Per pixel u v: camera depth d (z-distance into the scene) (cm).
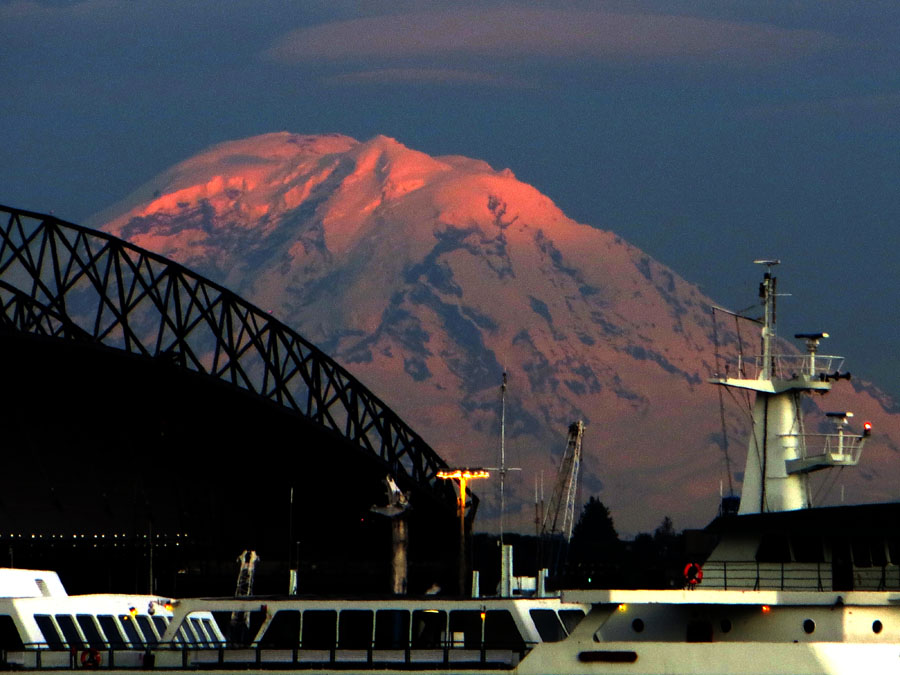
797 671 19462
